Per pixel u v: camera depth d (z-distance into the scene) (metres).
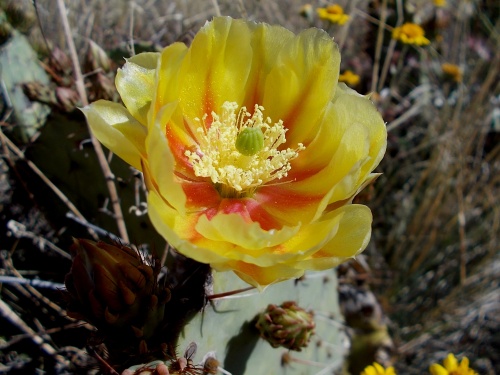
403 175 0.28
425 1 0.34
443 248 0.27
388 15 0.31
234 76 0.12
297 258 0.09
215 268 0.09
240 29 0.11
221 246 0.09
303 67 0.11
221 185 0.12
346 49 0.31
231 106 0.11
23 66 0.17
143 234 0.16
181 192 0.09
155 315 0.10
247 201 0.12
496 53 0.30
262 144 0.11
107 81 0.16
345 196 0.10
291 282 0.14
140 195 0.16
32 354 0.16
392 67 0.31
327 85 0.11
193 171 0.12
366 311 0.21
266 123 0.12
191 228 0.10
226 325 0.12
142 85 0.10
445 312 0.26
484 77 0.33
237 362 0.13
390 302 0.27
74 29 0.23
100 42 0.23
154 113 0.10
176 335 0.10
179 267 0.12
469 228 0.28
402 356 0.25
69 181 0.16
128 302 0.10
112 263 0.10
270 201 0.12
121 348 0.10
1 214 0.18
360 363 0.20
